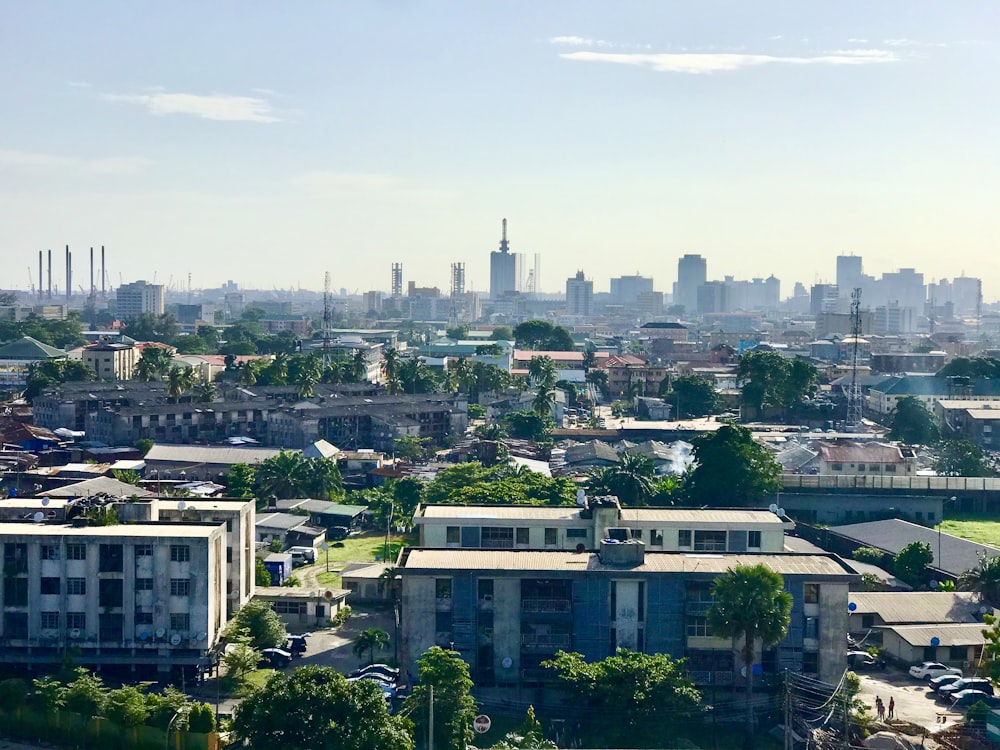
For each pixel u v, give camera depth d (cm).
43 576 12125
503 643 11650
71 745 10688
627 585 11650
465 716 10194
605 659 11169
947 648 12800
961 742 10288
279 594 14738
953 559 16650
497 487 19812
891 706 11106
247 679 12431
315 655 13375
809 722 10769
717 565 11894
